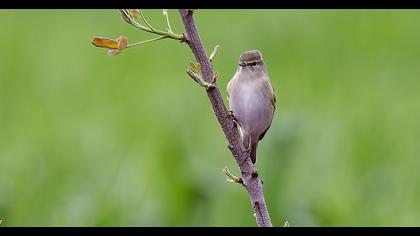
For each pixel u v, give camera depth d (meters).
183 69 18.50
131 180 11.70
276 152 11.31
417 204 12.01
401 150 13.03
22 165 12.75
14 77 18.53
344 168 12.31
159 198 11.24
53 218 11.55
